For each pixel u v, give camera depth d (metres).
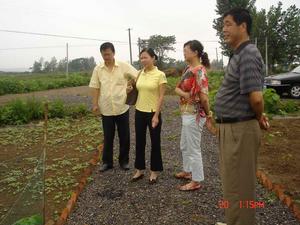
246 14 3.39
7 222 4.43
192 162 5.44
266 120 3.62
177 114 11.94
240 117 3.45
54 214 4.85
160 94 5.64
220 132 3.62
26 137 9.45
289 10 36.78
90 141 8.73
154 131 5.71
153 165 5.83
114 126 6.50
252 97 3.31
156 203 5.16
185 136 5.46
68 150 8.02
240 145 3.47
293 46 37.06
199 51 5.24
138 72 6.10
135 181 5.98
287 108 12.27
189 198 5.28
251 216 3.55
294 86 16.42
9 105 12.23
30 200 5.17
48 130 10.16
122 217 4.80
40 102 12.73
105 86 6.33
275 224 4.47
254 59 3.30
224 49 36.66
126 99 5.94
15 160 7.38
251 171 3.51
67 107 12.77
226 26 3.45
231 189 3.56
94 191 5.63
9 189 5.86
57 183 5.92
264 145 7.83
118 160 6.90
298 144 7.93
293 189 5.44
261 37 36.72
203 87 5.19
